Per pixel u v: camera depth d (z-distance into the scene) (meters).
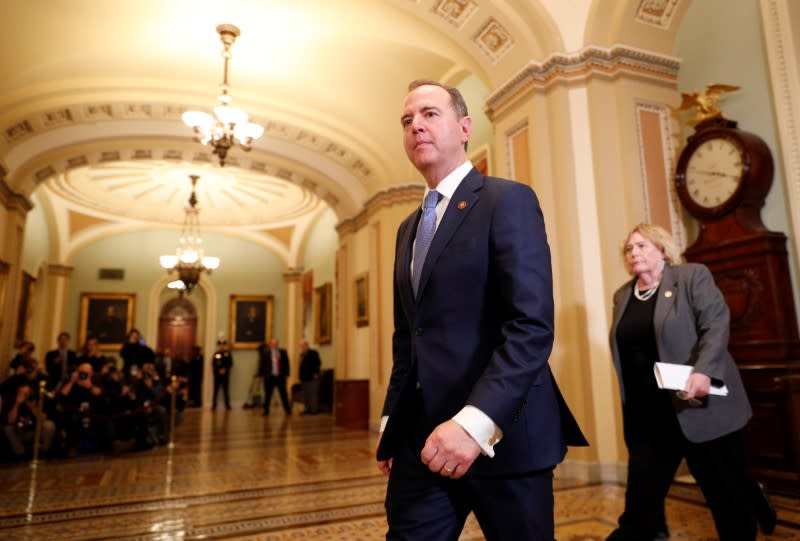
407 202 8.91
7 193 8.52
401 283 1.51
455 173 1.47
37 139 8.45
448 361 1.29
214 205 14.99
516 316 1.19
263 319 16.78
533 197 1.37
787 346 3.92
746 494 2.38
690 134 5.04
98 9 6.17
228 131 6.98
